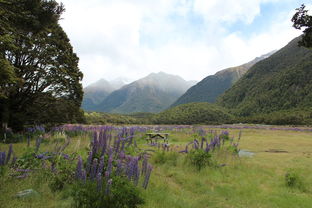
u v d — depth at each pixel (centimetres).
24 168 471
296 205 450
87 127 1576
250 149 1238
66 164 472
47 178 438
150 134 1483
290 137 2066
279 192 522
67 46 1669
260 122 6550
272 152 1131
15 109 1434
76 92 1764
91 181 365
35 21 832
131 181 399
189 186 536
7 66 748
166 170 652
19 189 386
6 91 1002
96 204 313
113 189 330
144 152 791
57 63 1529
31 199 358
